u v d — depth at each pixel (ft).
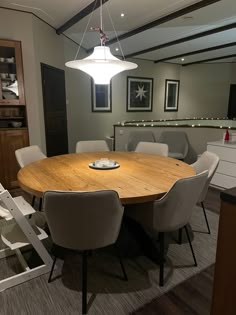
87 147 10.94
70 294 5.55
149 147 10.38
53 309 5.15
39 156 9.35
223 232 3.15
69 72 18.79
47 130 14.10
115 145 17.17
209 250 7.21
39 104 13.06
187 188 5.24
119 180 6.15
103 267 6.49
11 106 12.30
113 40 16.60
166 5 10.98
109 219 4.72
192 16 12.12
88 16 12.37
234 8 11.09
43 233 6.28
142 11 11.69
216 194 11.63
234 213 2.98
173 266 6.51
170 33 15.70
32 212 6.15
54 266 6.23
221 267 3.25
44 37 13.56
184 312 5.07
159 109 26.58
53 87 14.85
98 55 7.17
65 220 4.60
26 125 12.46
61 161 8.21
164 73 26.21
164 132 15.51
